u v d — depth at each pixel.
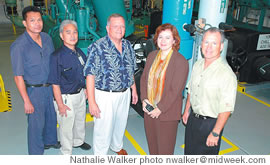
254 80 5.49
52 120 2.80
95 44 2.17
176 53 2.10
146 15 10.42
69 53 2.31
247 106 4.49
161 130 2.31
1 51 7.75
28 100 2.32
